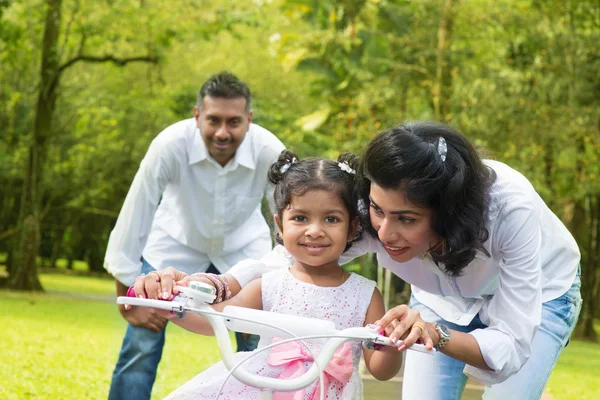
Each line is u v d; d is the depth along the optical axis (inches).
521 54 709.9
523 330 122.2
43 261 1530.5
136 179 199.5
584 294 852.6
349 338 107.3
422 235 118.0
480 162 120.3
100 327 534.3
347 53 834.2
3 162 912.3
